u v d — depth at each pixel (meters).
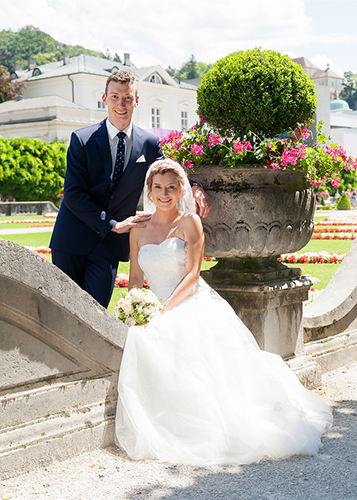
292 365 3.89
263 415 3.05
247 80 3.60
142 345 2.89
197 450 2.76
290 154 3.47
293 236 3.74
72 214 3.60
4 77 54.78
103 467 2.62
